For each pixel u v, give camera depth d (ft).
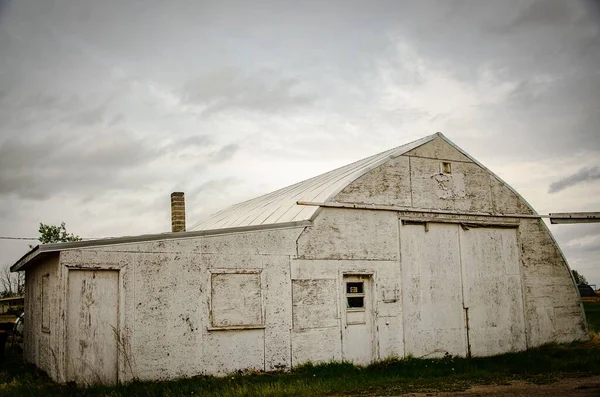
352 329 51.90
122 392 38.24
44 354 47.26
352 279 53.11
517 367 49.21
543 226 65.26
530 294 62.90
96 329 41.52
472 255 60.29
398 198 56.49
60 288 40.73
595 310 121.39
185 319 44.34
